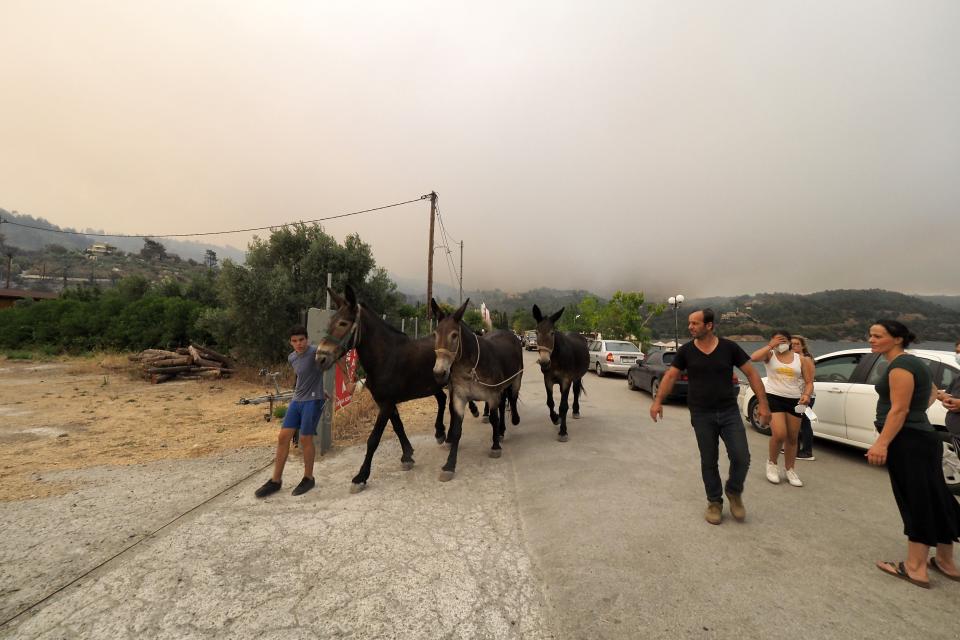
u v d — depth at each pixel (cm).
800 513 393
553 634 232
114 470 496
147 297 1814
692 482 474
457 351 482
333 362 412
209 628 234
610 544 330
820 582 281
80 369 1395
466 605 256
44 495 420
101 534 341
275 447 595
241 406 916
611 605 256
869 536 349
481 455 580
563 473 499
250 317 1336
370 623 239
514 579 286
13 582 276
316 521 368
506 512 395
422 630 234
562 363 647
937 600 262
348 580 281
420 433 707
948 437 474
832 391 599
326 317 580
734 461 365
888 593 270
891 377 290
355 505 405
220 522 364
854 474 514
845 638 226
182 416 803
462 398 502
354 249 1603
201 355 1360
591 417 854
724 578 284
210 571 290
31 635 228
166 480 465
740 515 371
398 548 324
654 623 239
